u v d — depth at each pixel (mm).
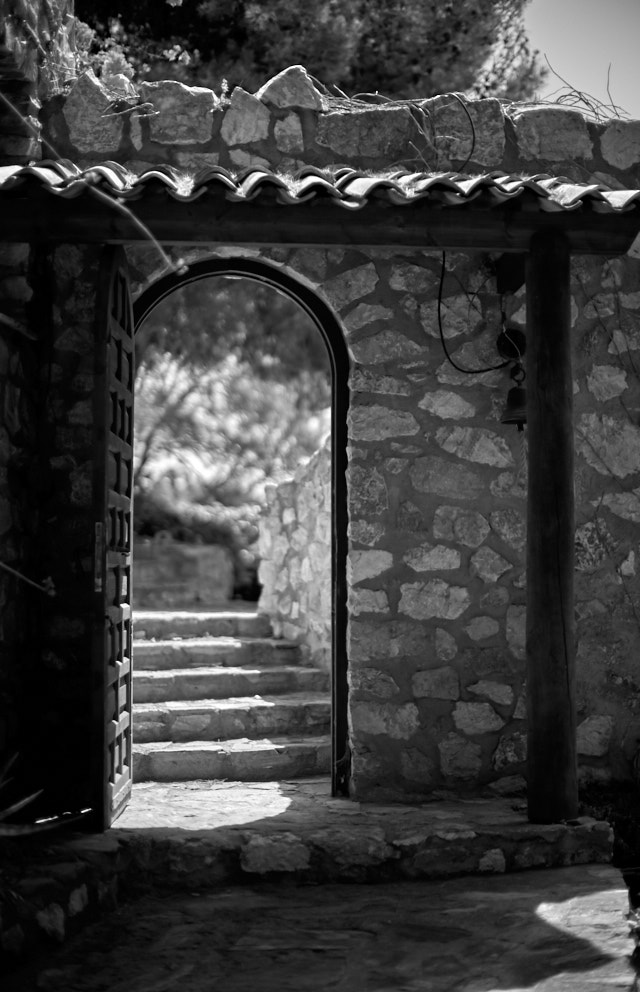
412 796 5484
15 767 5105
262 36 9125
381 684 5539
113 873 4379
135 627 7668
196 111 5582
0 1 4816
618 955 3721
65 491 5340
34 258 5312
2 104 5328
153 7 9023
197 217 4637
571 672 4941
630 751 5754
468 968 3701
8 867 4176
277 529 7949
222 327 11445
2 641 4902
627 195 4754
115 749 4988
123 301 5156
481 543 5676
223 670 7031
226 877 4648
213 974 3695
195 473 11961
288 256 5566
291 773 6066
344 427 5742
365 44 9445
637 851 5246
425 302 5684
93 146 5520
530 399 4984
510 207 4758
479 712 5609
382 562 5586
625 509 5844
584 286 5859
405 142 5703
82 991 3551
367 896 4504
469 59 9617
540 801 4922
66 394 5375
